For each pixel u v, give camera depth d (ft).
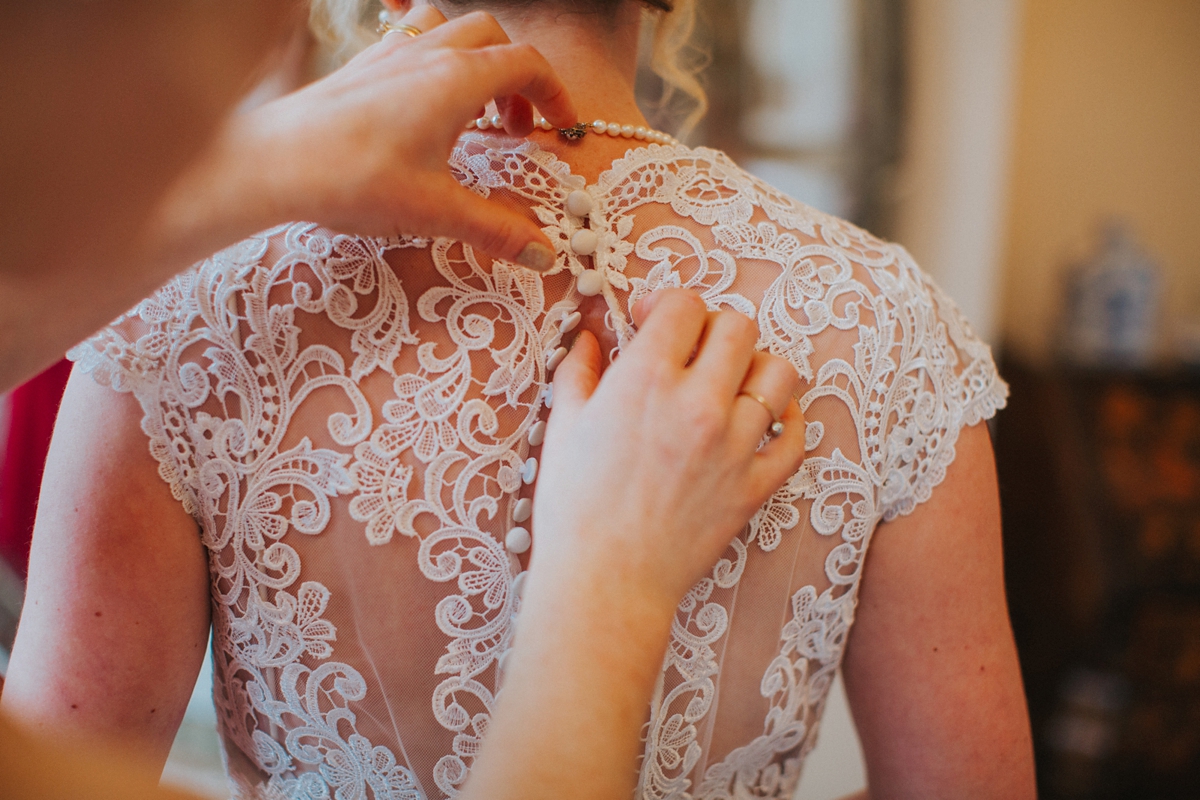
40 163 1.40
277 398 2.04
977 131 8.33
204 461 2.05
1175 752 8.44
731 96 7.38
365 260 2.02
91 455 2.04
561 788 1.64
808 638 2.42
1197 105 10.59
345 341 2.03
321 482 2.05
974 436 2.49
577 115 2.20
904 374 2.31
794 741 2.57
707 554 1.90
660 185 2.22
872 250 2.41
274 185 1.75
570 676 1.72
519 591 2.11
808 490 2.24
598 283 2.09
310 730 2.24
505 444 2.08
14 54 1.27
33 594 2.12
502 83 1.91
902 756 2.56
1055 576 8.61
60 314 1.62
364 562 2.09
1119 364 9.17
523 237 1.95
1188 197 10.66
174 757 4.37
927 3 8.12
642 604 1.80
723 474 1.90
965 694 2.46
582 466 1.89
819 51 7.59
